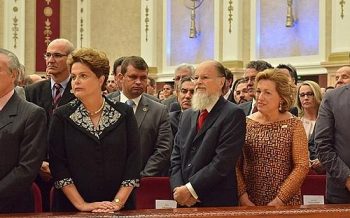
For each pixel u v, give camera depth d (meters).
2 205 3.61
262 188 4.23
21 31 13.89
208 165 4.11
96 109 3.73
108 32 13.88
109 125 3.70
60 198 3.72
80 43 14.29
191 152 4.29
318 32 10.64
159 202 4.57
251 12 11.54
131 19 13.52
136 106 5.22
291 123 4.27
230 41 11.65
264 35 11.44
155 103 5.29
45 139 3.74
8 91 3.79
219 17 11.85
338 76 6.68
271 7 11.34
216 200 4.14
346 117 4.27
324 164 4.29
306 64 10.73
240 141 4.14
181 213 2.84
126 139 3.75
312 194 4.91
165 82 12.79
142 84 5.20
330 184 4.32
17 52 13.90
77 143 3.66
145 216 2.78
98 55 3.68
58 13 14.30
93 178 3.67
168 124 5.23
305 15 10.90
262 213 2.84
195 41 12.41
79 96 3.64
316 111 6.06
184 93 5.91
